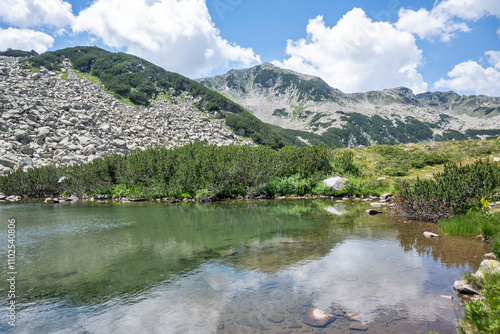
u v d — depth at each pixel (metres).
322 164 23.47
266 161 21.52
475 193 10.15
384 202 16.38
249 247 7.81
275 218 12.06
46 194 22.59
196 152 23.30
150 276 5.81
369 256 6.86
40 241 8.60
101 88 61.22
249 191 19.70
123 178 21.25
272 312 4.29
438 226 10.00
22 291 5.15
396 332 3.70
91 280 5.63
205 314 4.26
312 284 5.29
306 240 8.45
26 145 29.41
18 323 4.11
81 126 35.91
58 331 3.91
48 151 30.06
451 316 4.10
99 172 21.75
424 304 4.47
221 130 54.34
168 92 72.19
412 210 11.76
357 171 23.98
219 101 74.75
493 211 9.16
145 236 9.16
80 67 71.19
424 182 11.97
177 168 20.69
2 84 41.16
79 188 21.03
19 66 58.94
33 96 40.53
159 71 81.69
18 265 6.50
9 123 31.34
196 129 50.12
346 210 14.04
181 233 9.54
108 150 32.44
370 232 9.34
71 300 4.81
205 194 18.41
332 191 19.73
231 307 4.47
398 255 6.89
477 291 4.72
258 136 63.91
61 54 76.62
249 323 3.98
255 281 5.49
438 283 5.23
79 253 7.38
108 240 8.69
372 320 4.01
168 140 41.97
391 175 23.58
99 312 4.41
